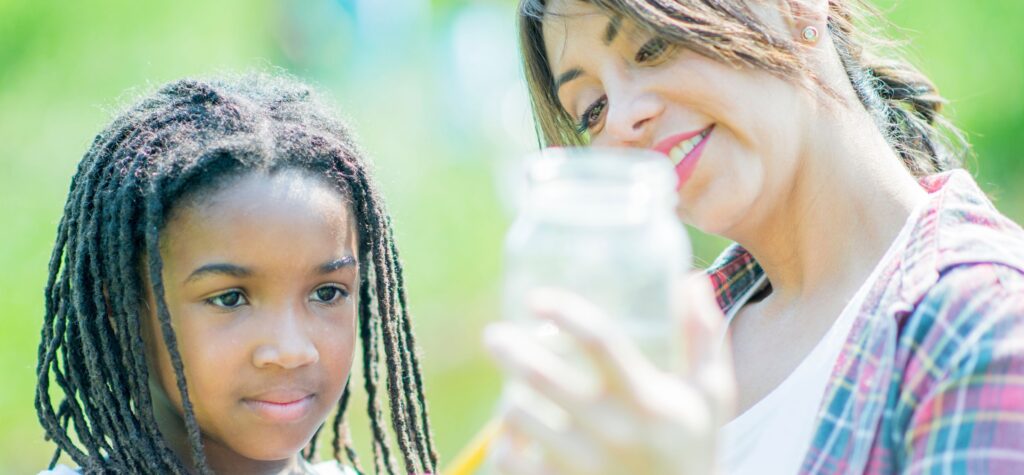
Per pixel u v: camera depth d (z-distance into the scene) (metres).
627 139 1.60
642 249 1.03
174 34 4.73
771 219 1.64
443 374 5.81
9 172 4.40
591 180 1.04
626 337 1.03
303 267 1.59
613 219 1.03
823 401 1.42
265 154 1.61
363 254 1.77
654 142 1.59
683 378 1.06
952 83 4.58
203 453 1.57
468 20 7.17
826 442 1.40
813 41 1.63
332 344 1.63
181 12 4.77
